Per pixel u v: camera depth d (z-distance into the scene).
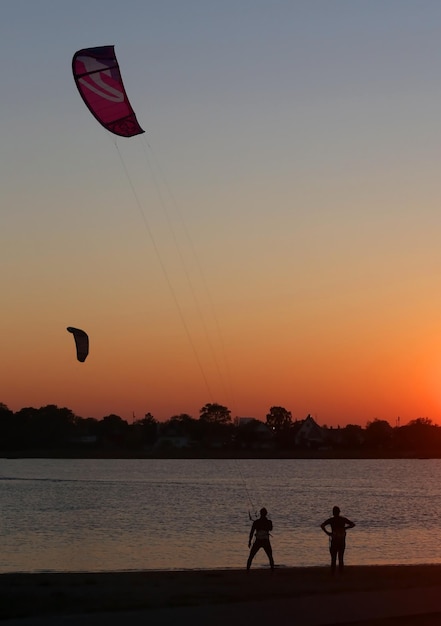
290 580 36.81
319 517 87.69
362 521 84.25
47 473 194.62
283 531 72.19
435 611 26.92
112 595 31.22
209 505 101.81
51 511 89.50
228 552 56.66
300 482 169.50
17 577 38.59
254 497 119.38
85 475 185.75
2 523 75.50
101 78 32.44
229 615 25.62
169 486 145.38
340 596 29.88
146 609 27.44
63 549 57.25
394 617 25.94
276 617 25.38
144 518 82.56
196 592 32.28
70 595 31.14
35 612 26.81
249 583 35.66
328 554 56.41
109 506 97.94
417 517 90.06
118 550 57.12
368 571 41.16
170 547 59.16
